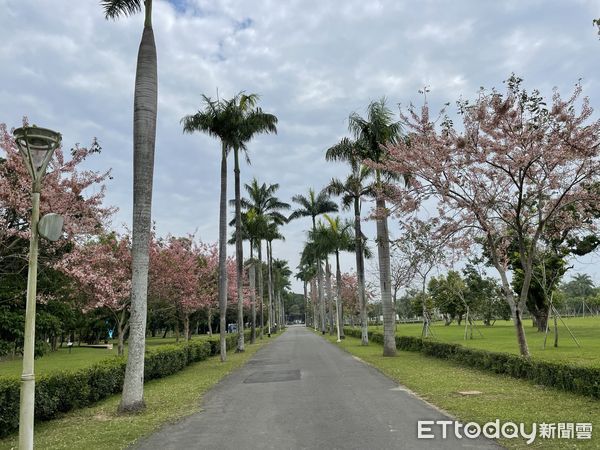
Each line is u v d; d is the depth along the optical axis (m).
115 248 21.67
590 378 9.32
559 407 8.52
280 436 7.19
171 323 43.72
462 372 14.18
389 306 21.62
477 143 13.38
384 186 16.92
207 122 23.27
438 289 36.56
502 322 71.81
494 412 8.24
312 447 6.49
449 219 14.94
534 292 34.03
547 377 10.80
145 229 10.61
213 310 39.06
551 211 13.21
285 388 12.24
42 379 8.90
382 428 7.44
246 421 8.37
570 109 12.34
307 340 41.16
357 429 7.43
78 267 15.25
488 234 14.23
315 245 44.41
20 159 14.05
